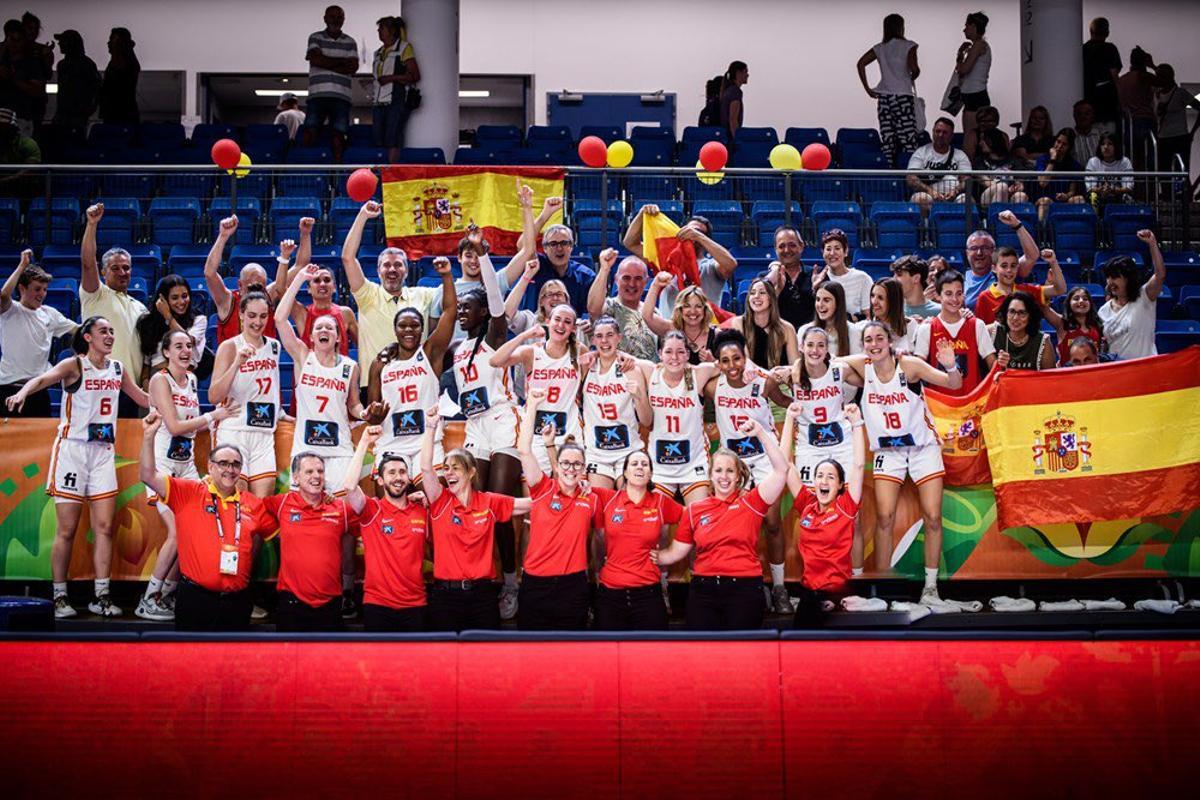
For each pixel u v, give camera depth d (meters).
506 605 7.20
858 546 7.31
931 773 5.86
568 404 7.29
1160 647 5.93
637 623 6.70
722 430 7.32
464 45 17.56
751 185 13.09
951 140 13.55
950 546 7.49
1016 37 17.70
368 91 17.98
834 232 8.57
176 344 7.41
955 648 5.92
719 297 8.70
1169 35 17.77
